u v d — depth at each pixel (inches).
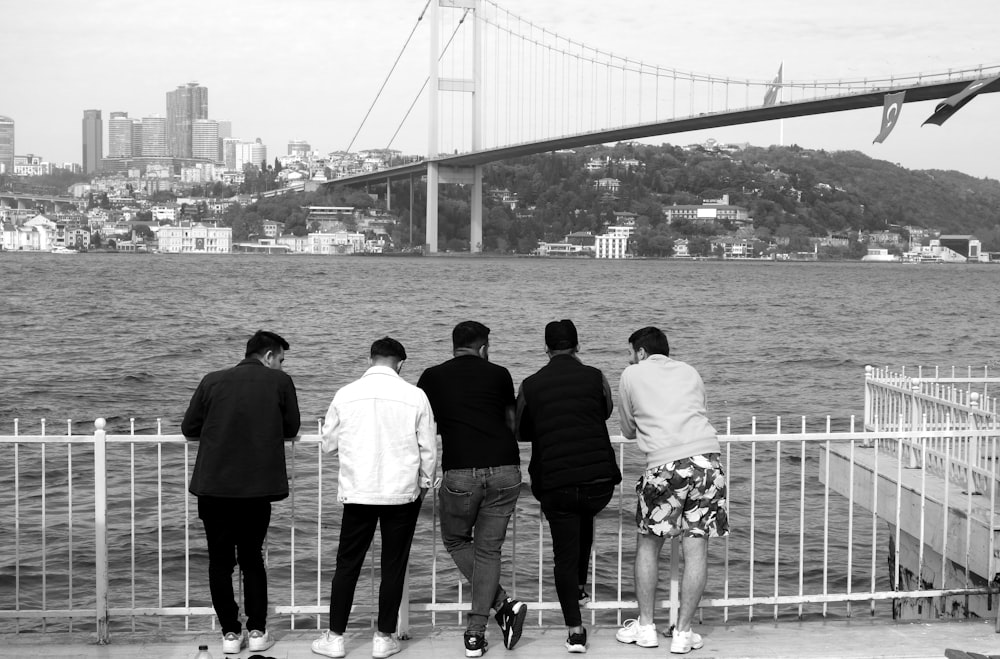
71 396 1039.6
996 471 327.6
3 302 2684.5
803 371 1352.1
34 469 594.2
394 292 3454.7
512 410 253.4
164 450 660.1
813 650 256.4
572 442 246.1
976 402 336.8
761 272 6599.4
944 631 272.4
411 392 243.6
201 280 4234.7
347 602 249.6
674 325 2171.5
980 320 2443.4
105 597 265.6
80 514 502.9
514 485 248.7
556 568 250.2
